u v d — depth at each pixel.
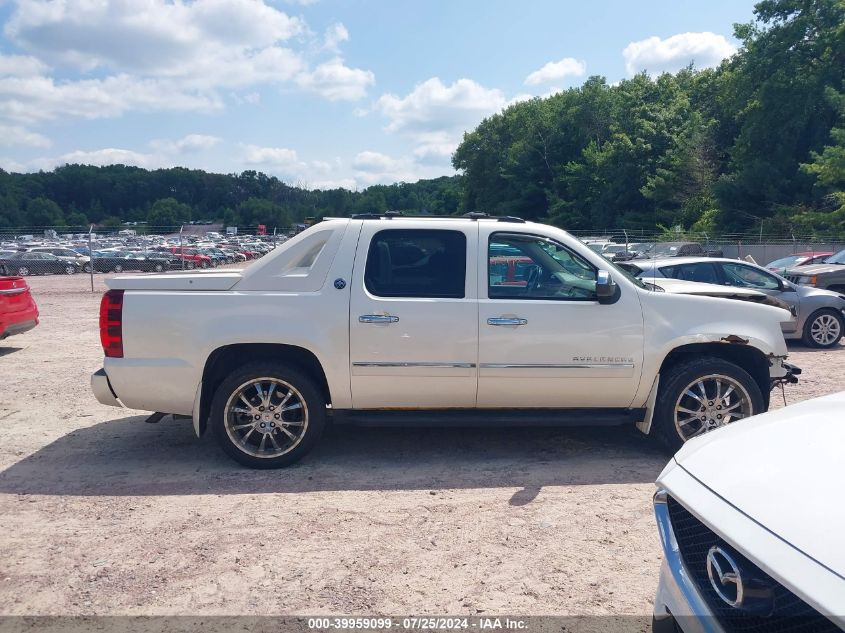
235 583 3.40
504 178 74.94
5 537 3.92
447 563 3.60
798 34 42.62
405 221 5.16
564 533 3.94
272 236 45.19
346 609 3.17
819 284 12.54
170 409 4.99
